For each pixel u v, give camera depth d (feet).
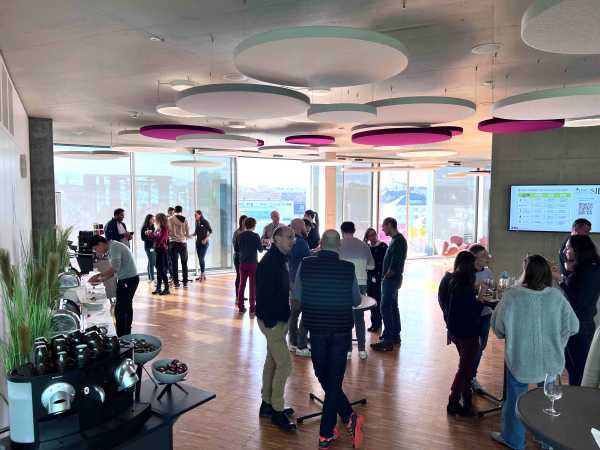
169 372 8.13
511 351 10.08
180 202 41.22
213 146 23.08
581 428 6.33
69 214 36.99
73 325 8.67
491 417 12.42
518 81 17.11
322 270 10.53
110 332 10.82
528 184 23.48
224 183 42.96
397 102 14.20
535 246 23.52
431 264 46.91
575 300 12.37
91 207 37.65
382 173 52.34
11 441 6.05
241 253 23.88
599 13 6.16
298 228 18.48
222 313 24.11
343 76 10.61
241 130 29.91
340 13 10.73
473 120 26.07
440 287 13.14
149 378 8.68
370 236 20.92
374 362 16.70
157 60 14.43
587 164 22.27
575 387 7.79
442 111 14.85
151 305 26.03
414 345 18.79
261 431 11.61
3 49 13.03
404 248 18.03
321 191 43.70
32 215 25.11
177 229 31.68
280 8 10.39
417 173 53.83
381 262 20.61
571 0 5.72
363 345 16.97
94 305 13.37
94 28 11.57
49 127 25.32
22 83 17.03
